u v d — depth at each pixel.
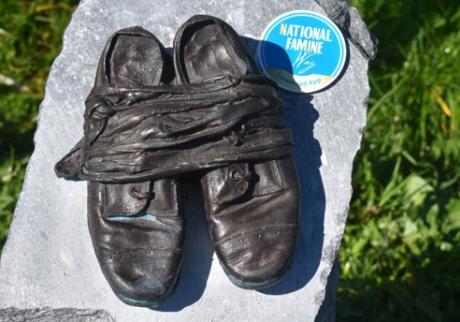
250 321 0.78
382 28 1.25
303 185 0.82
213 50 0.80
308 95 0.84
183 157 0.75
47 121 0.83
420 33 1.23
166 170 0.75
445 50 1.22
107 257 0.75
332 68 0.85
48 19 1.29
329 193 0.82
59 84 0.84
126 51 0.79
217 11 0.86
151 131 0.74
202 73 0.79
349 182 0.82
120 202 0.76
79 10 0.86
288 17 0.85
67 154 0.80
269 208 0.76
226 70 0.79
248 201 0.77
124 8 0.86
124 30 0.79
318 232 0.80
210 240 0.79
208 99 0.75
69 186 0.81
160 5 0.86
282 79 0.84
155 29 0.86
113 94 0.75
